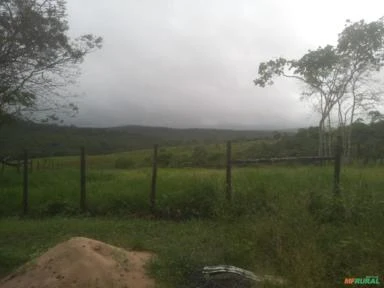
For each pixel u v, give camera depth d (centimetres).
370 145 3341
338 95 3008
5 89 1622
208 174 1330
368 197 869
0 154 1925
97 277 576
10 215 1233
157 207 1104
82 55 1789
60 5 1720
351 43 2895
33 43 1658
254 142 4838
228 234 802
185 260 672
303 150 3484
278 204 842
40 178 1822
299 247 626
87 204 1205
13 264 727
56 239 892
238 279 591
